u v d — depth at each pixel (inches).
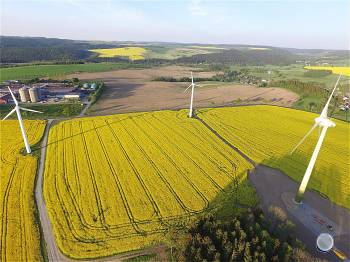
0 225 1692.9
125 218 1788.9
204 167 2474.2
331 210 1967.3
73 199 1955.0
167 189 2117.4
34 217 1770.4
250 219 1581.0
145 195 2033.7
